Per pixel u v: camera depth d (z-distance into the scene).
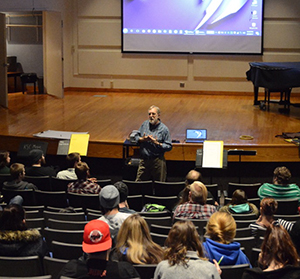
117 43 13.03
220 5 12.35
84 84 13.31
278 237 2.52
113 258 2.91
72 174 5.79
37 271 3.02
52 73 12.09
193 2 12.44
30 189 5.05
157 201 5.00
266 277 2.41
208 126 8.67
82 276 2.49
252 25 12.36
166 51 12.80
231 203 4.53
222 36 12.52
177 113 9.97
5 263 2.99
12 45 13.02
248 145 7.27
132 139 6.34
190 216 4.04
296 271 2.41
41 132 7.88
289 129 8.43
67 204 5.05
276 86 9.58
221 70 12.73
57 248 3.34
